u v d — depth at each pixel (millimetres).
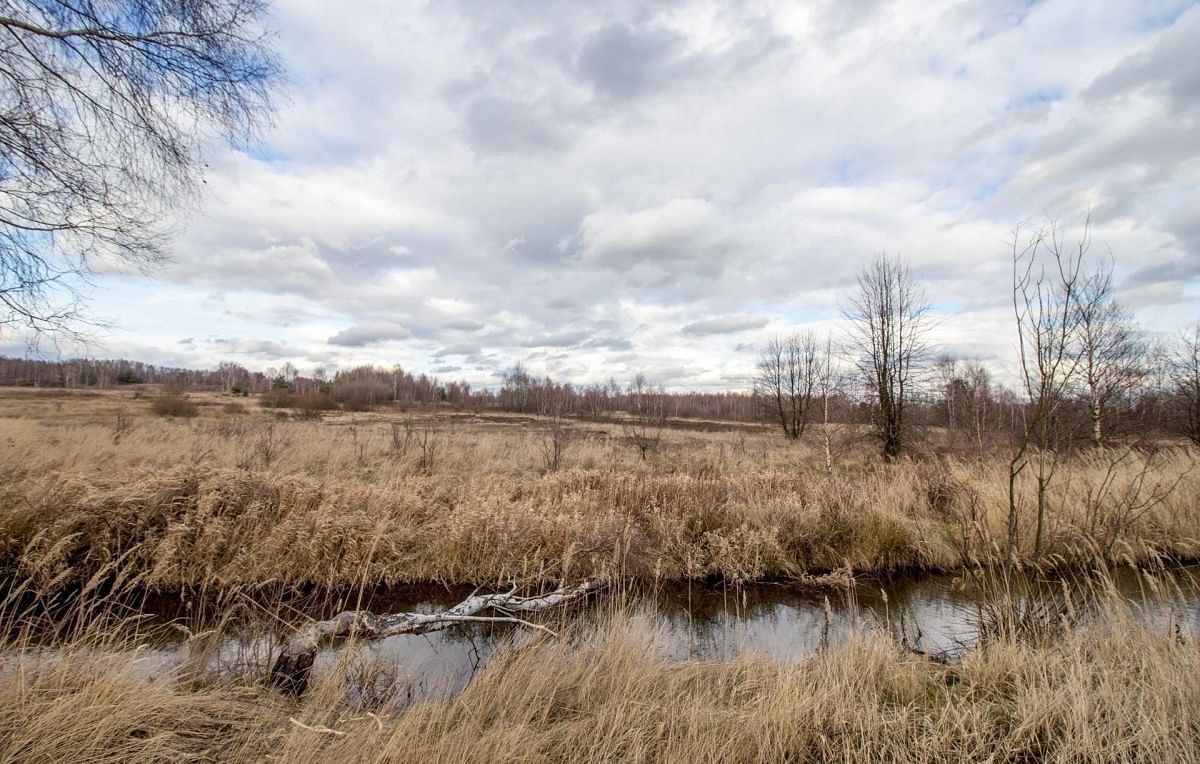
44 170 5324
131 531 6379
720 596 7129
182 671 3666
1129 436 12062
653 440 18719
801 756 2922
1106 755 2756
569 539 7500
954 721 3137
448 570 7164
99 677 2900
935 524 8562
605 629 4688
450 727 3092
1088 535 5848
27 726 2490
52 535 5797
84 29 5008
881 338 16812
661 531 8117
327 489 7957
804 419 25750
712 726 3062
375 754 2631
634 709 3137
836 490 9578
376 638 5301
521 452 16266
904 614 6414
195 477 7398
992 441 15258
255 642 3996
